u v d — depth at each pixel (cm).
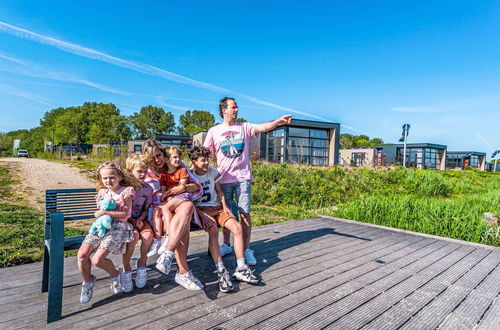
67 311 201
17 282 248
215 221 267
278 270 286
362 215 580
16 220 503
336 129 2302
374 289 248
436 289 252
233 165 303
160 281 255
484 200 870
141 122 7250
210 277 266
